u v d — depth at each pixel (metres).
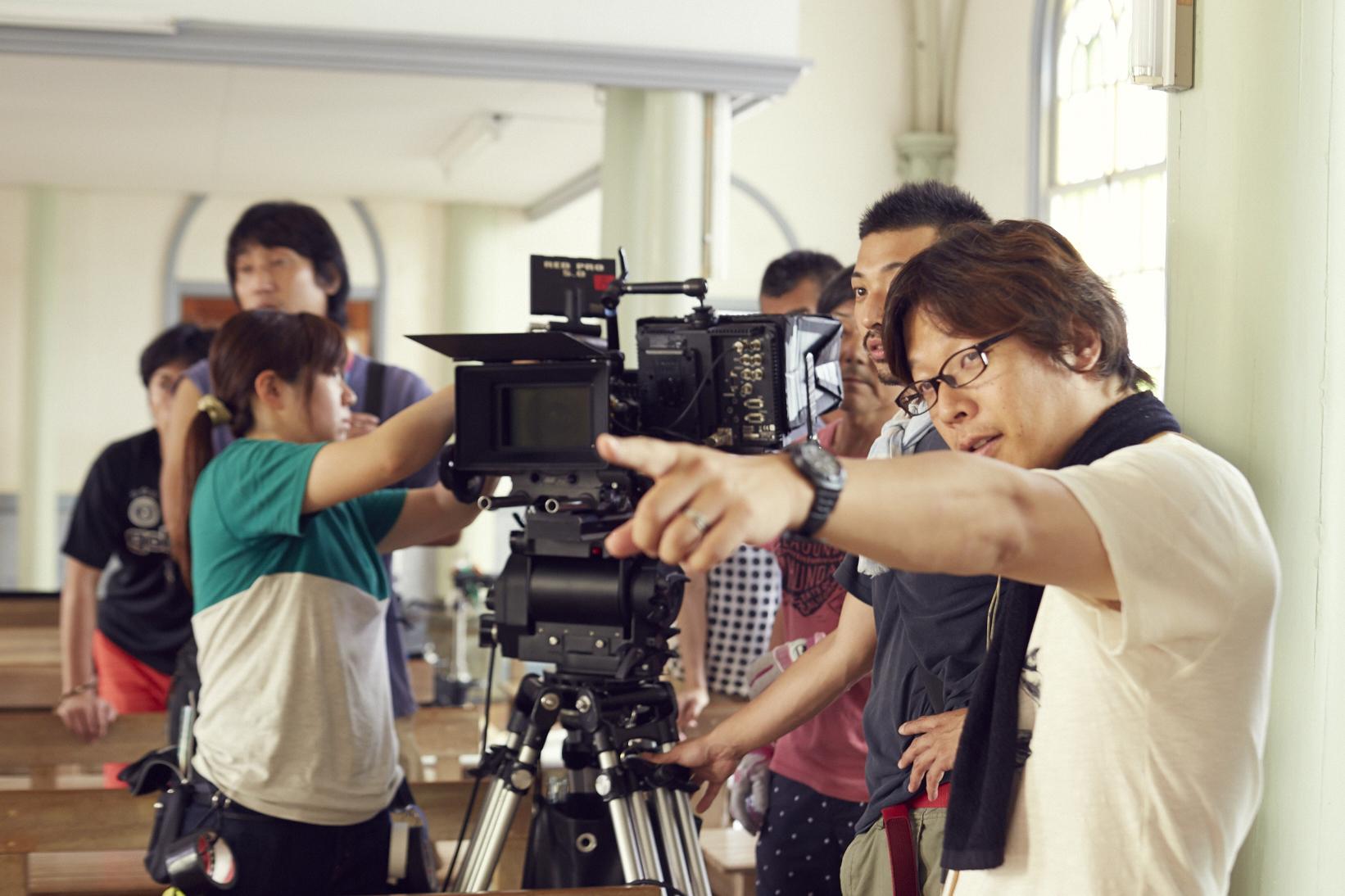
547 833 2.08
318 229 3.68
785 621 2.64
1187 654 1.21
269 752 2.04
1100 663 1.24
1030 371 1.32
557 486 1.88
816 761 2.37
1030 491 1.10
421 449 1.99
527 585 1.93
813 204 9.54
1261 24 1.63
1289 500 1.62
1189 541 1.17
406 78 5.09
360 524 2.20
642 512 0.93
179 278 9.48
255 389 2.23
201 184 8.80
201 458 2.23
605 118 4.68
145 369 4.78
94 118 6.21
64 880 2.97
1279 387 1.63
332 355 2.28
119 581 3.84
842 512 0.98
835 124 9.54
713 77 4.44
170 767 2.10
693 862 1.94
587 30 4.39
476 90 5.29
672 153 4.47
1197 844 1.25
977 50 9.17
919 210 1.92
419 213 9.70
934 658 1.64
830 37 9.50
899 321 1.40
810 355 1.93
